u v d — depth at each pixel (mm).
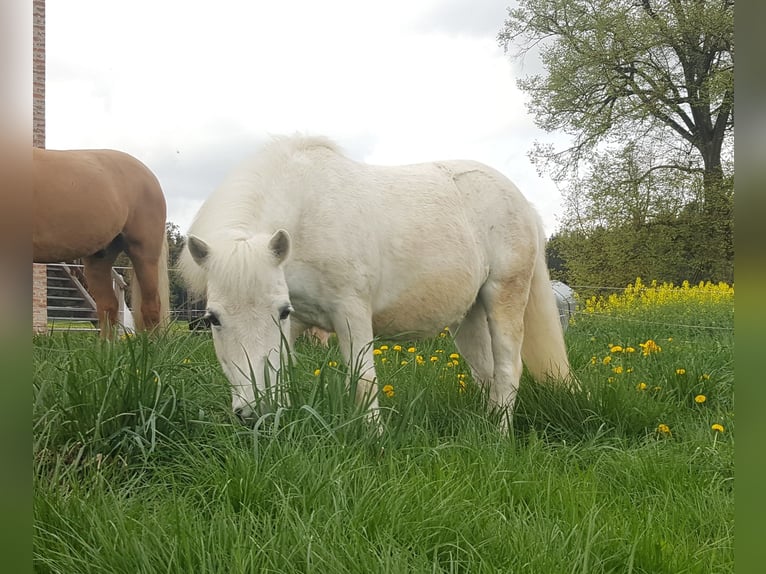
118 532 2148
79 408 3256
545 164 24109
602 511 2639
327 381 3580
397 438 3406
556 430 4215
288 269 3959
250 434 3051
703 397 4652
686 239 22531
